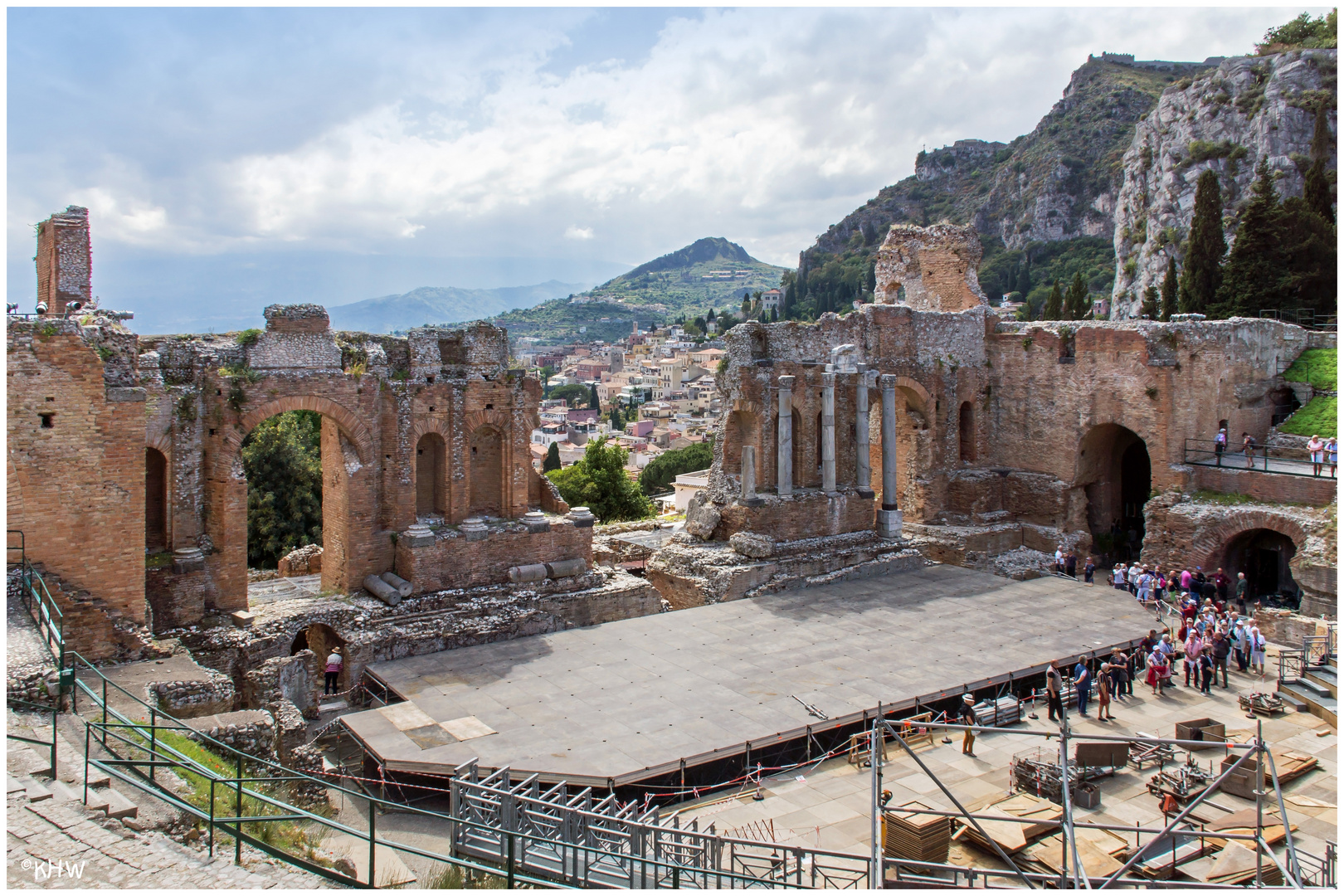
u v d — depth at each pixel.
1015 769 22.33
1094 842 18.92
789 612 34.69
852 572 39.88
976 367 50.75
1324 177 64.31
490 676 27.39
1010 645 30.86
